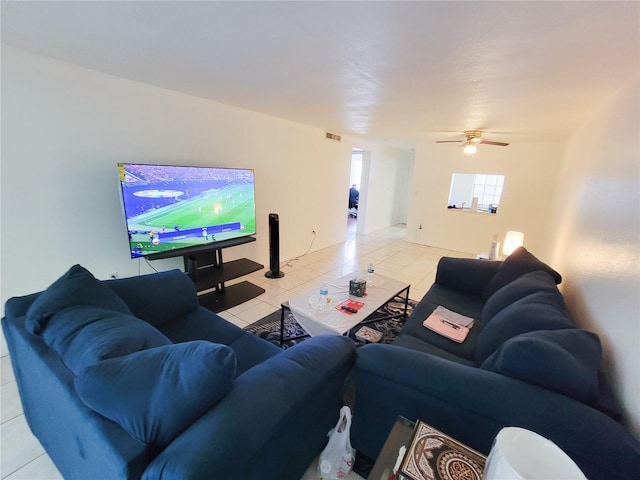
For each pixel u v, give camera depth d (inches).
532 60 61.8
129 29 57.5
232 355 33.4
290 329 104.2
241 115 131.0
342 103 109.7
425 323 81.7
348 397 64.7
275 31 55.2
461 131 154.1
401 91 89.2
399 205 318.3
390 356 50.1
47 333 45.3
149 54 70.9
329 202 204.7
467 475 33.7
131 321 47.7
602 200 71.1
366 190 255.0
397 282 109.9
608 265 57.5
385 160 269.9
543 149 186.2
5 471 53.4
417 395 47.2
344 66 71.2
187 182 107.2
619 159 64.9
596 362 42.8
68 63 81.1
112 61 77.2
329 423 54.3
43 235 84.0
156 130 103.3
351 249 212.5
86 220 91.5
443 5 43.2
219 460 29.0
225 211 121.6
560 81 73.2
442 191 224.7
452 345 73.7
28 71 75.4
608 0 39.8
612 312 51.6
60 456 47.7
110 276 99.7
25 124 77.1
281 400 38.0
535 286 71.9
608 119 80.0
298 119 151.0
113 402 31.7
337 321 80.3
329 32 54.4
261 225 154.6
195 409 32.5
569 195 123.5
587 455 34.9
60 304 48.8
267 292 134.5
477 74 71.6
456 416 44.2
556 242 135.2
